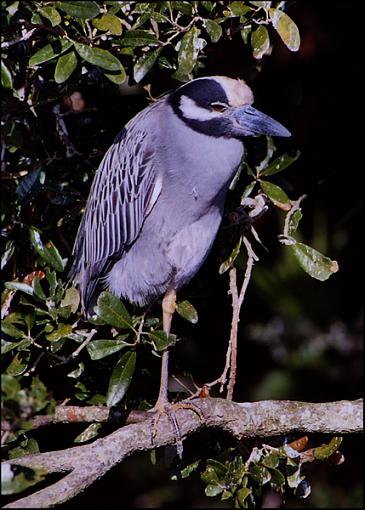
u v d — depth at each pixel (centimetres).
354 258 1274
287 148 974
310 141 1157
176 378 910
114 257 884
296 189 1138
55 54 735
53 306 779
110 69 739
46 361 825
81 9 720
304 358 1271
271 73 1070
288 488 854
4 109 752
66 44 738
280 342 1278
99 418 820
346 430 841
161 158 855
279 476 796
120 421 827
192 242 867
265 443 840
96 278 885
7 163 782
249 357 1316
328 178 1185
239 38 928
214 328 1030
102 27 752
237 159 846
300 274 1234
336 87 1191
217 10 812
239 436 818
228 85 834
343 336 1270
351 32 1182
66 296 846
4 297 785
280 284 1238
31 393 642
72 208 873
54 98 779
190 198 852
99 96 877
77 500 1335
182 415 803
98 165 890
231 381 859
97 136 888
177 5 777
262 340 1280
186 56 784
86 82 830
